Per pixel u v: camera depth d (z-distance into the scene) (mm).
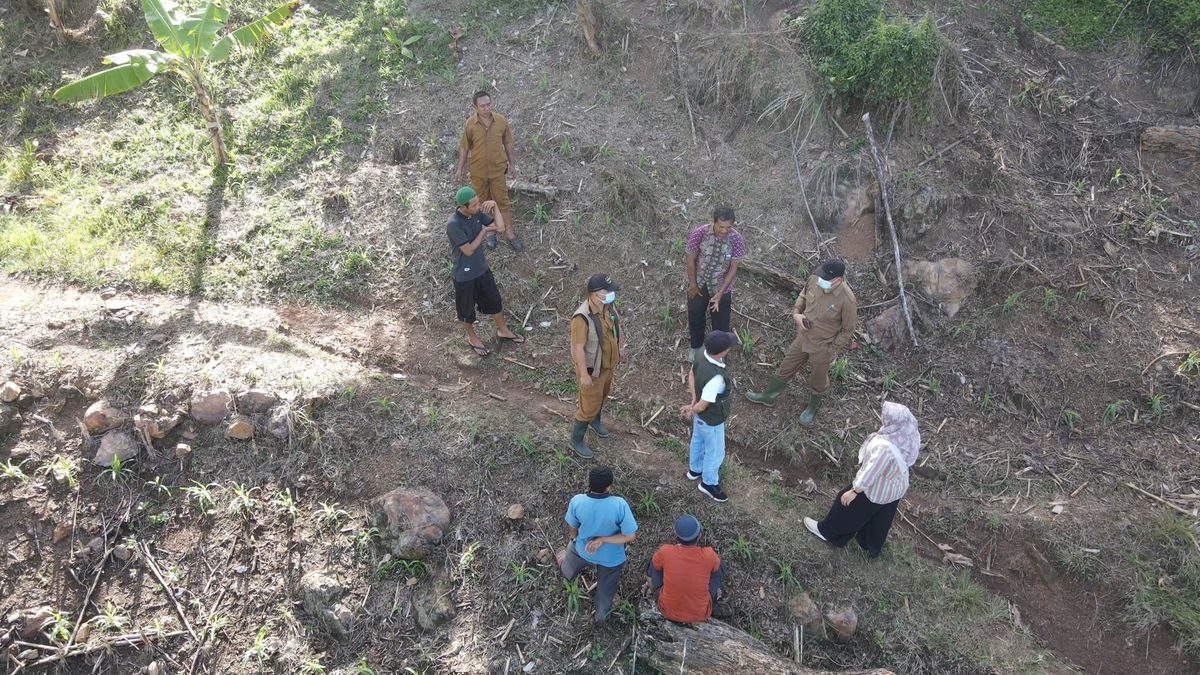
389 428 6469
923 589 5910
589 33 9266
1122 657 5703
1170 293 7715
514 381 7125
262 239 7938
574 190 8398
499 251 8000
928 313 7711
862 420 7031
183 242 7859
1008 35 9492
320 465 6227
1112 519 6301
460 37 9758
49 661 5312
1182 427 6945
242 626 5559
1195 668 5566
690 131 8914
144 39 10023
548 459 6320
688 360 7367
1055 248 7988
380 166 8641
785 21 9320
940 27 9398
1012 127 8766
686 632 5246
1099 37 9445
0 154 8797
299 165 8672
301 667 5367
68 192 8383
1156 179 8461
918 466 6734
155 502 6027
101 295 7344
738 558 5898
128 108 9273
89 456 6094
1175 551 6055
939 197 8094
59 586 5621
